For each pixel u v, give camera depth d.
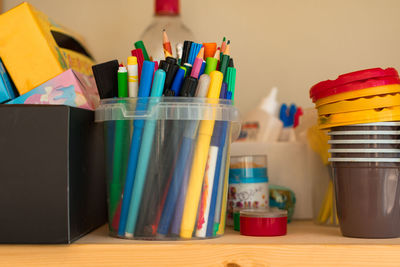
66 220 0.60
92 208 0.70
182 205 0.63
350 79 0.63
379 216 0.64
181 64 0.67
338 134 0.65
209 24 1.05
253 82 1.05
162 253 0.60
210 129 0.63
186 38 0.92
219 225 0.66
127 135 0.64
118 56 1.04
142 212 0.63
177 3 0.94
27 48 0.67
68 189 0.60
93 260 0.60
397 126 0.64
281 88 1.05
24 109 0.60
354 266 0.59
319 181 0.82
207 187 0.64
